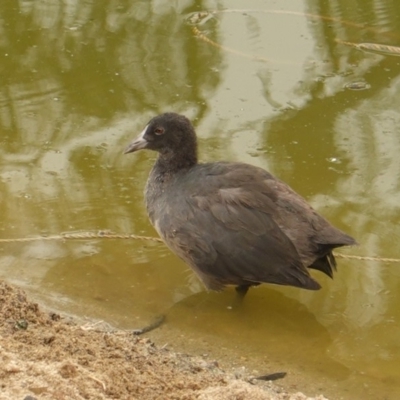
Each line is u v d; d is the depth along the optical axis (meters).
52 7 16.59
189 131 11.09
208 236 10.03
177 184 10.69
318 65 14.84
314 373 9.01
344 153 12.69
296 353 9.38
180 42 15.49
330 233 9.77
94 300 10.16
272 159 12.57
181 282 10.62
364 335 9.69
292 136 13.07
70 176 12.39
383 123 13.30
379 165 12.41
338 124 13.32
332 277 10.16
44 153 12.82
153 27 15.96
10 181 12.23
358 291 10.34
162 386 7.76
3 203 11.82
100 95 14.11
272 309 10.16
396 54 15.06
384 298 10.20
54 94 14.16
